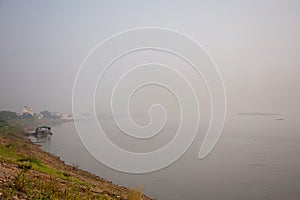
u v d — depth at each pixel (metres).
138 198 18.27
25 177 12.84
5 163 16.73
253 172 41.22
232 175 39.44
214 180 36.28
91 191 16.33
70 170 31.66
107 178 34.97
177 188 31.95
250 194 30.16
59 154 55.75
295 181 35.88
